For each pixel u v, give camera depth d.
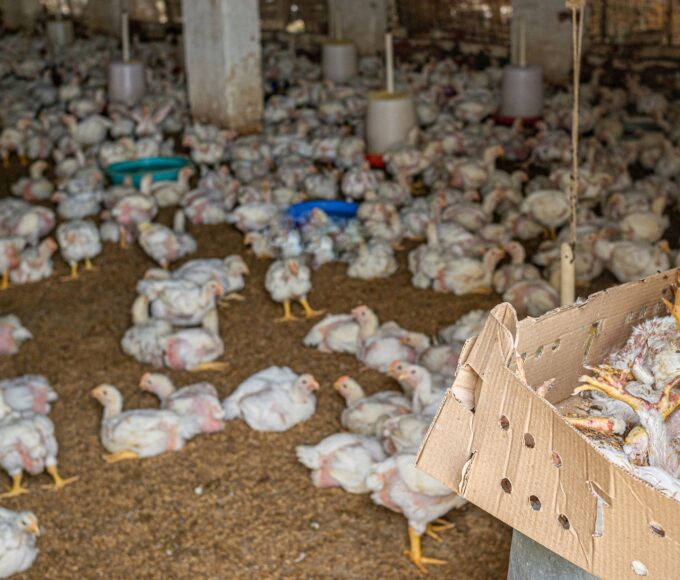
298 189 4.90
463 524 2.51
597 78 6.50
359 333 3.32
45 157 5.81
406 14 8.02
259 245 4.20
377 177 4.92
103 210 4.85
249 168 5.05
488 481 1.15
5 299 3.89
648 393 1.41
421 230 4.31
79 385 3.27
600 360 1.49
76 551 2.46
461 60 7.68
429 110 5.96
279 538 2.47
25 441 2.68
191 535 2.50
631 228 3.88
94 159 5.42
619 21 6.76
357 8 7.94
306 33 8.70
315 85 6.78
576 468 1.07
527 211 4.17
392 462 2.32
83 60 8.26
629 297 1.47
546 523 1.10
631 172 5.14
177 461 2.83
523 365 1.29
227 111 5.89
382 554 2.39
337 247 4.18
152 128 5.84
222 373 3.30
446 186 4.69
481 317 3.25
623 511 1.03
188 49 6.03
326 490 2.67
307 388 2.96
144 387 3.08
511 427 1.13
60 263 4.24
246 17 5.82
